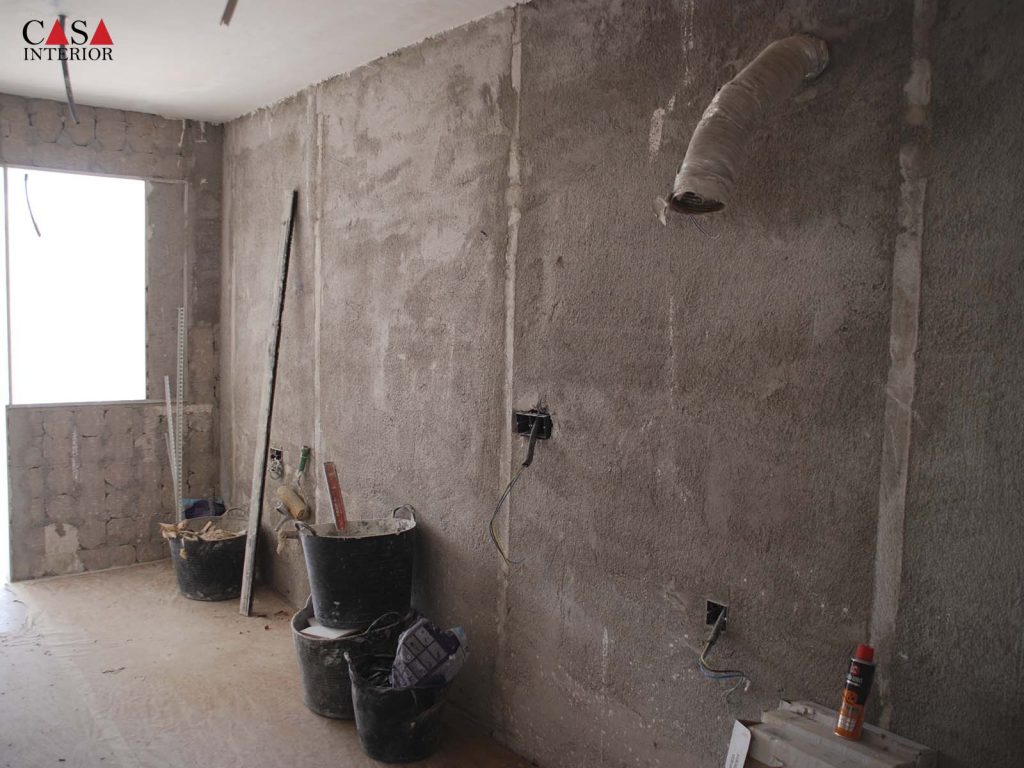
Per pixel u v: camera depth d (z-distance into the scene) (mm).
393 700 2514
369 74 3260
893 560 1642
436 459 2943
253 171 4266
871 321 1666
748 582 1926
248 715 2869
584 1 2283
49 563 4324
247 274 4371
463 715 2883
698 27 1982
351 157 3395
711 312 1983
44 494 4281
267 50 3156
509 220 2574
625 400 2215
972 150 1500
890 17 1614
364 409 3355
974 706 1519
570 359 2377
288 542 4004
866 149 1663
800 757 1592
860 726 1612
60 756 2564
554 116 2395
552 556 2471
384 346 3213
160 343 4586
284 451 3992
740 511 1938
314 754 2621
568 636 2428
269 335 3916
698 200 1728
